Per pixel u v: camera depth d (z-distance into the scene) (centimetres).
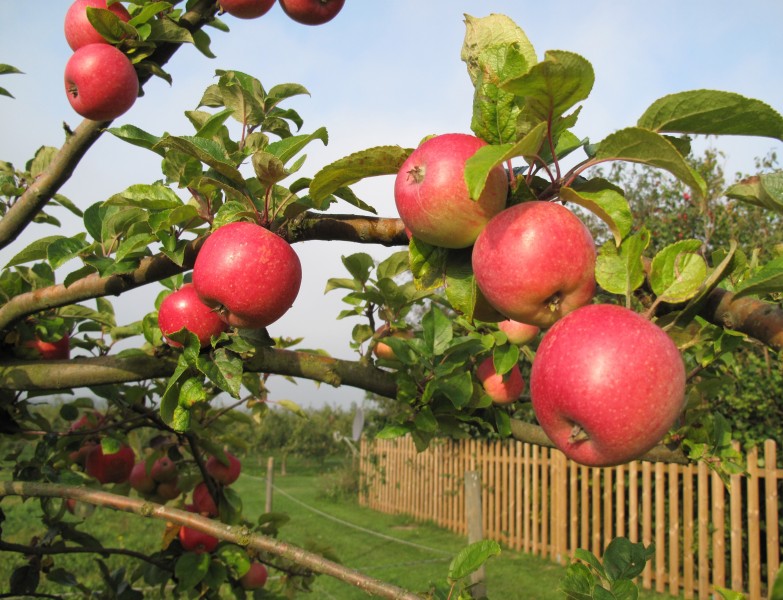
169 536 291
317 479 2184
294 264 152
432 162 117
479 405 236
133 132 178
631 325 104
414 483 1410
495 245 112
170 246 171
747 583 823
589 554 157
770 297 156
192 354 161
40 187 229
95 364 209
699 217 1000
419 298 262
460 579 154
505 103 117
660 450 233
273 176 150
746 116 106
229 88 233
